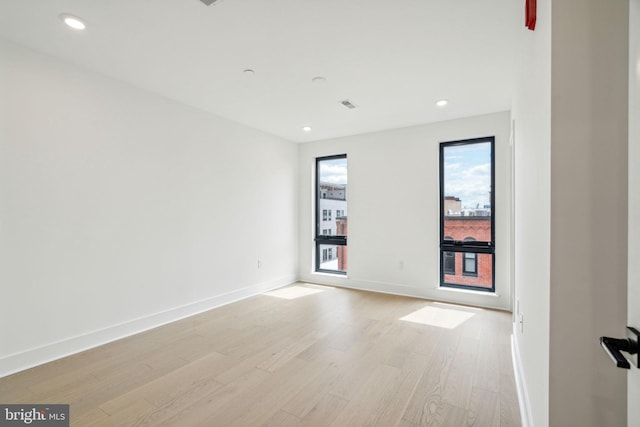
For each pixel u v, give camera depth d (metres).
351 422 1.70
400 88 3.02
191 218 3.51
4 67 2.18
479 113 3.75
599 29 0.91
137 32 2.11
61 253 2.47
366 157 4.63
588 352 0.93
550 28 0.96
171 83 2.92
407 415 1.76
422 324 3.19
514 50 2.32
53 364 2.34
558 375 0.96
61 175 2.47
